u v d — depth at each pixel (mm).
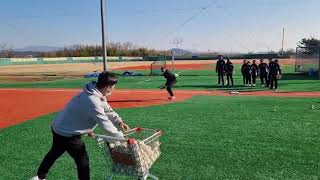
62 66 62938
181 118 12102
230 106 14625
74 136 5414
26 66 64188
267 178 6371
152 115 12898
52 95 21219
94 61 82375
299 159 7387
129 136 5902
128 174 5129
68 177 6613
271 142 8719
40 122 12203
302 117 11781
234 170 6828
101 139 5113
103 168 7074
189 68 49438
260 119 11570
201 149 8250
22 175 6805
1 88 26422
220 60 25312
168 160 7484
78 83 29688
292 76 32531
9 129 11023
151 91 22016
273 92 20219
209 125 10820
